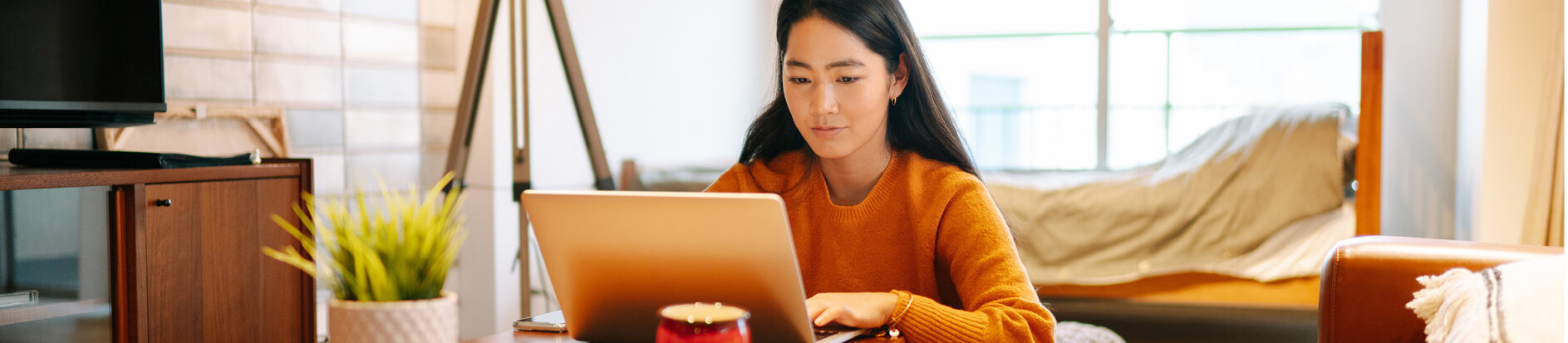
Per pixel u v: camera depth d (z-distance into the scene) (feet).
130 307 6.28
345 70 9.94
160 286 6.42
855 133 3.55
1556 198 8.69
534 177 10.11
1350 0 13.88
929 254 3.59
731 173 4.07
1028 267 10.46
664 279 2.94
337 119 9.85
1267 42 14.39
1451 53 11.27
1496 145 9.71
